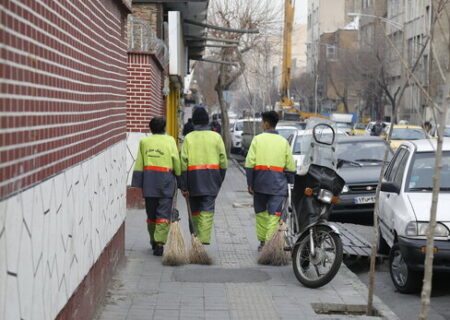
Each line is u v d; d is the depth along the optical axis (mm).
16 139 4203
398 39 43188
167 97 26016
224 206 18734
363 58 62656
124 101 10547
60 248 5574
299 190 9781
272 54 48688
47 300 5098
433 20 5832
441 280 10688
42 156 4910
